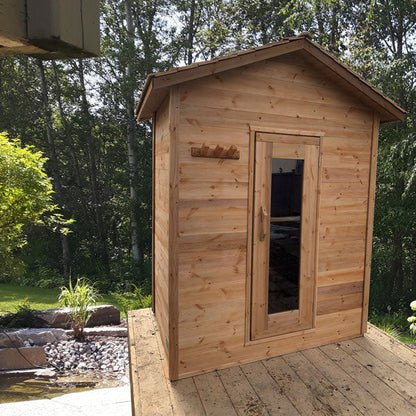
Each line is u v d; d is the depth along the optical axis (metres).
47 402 4.18
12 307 7.37
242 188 3.03
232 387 2.78
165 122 3.28
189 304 2.90
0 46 0.79
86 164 15.85
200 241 2.90
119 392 4.47
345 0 10.38
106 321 6.77
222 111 2.91
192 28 14.89
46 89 13.52
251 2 14.37
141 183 13.04
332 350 3.43
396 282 10.79
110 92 13.18
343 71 3.15
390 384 2.85
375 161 3.63
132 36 12.82
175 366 2.86
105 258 14.38
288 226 3.26
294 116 3.21
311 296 3.43
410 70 8.42
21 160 6.14
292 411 2.50
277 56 3.09
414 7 8.89
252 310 3.16
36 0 0.74
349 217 3.56
